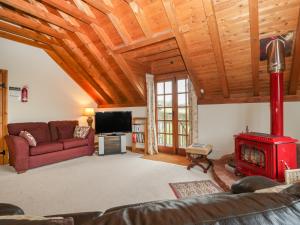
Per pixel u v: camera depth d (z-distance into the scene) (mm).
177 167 4020
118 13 3531
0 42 4453
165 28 3463
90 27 4062
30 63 4984
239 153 3057
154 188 2959
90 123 5910
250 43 3086
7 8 3939
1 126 4441
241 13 2781
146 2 3164
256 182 1321
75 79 5988
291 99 3469
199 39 3379
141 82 5125
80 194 2773
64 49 5008
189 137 4762
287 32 2775
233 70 3643
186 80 4930
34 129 4602
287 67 3199
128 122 5586
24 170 3768
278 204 623
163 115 5430
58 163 4363
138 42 3781
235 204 615
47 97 5352
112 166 4125
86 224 541
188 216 551
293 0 2471
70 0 3512
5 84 4504
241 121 4031
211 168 3834
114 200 2594
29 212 2305
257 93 3830
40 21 4262
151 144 5219
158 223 521
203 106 4543
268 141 2451
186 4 2953
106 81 5512
